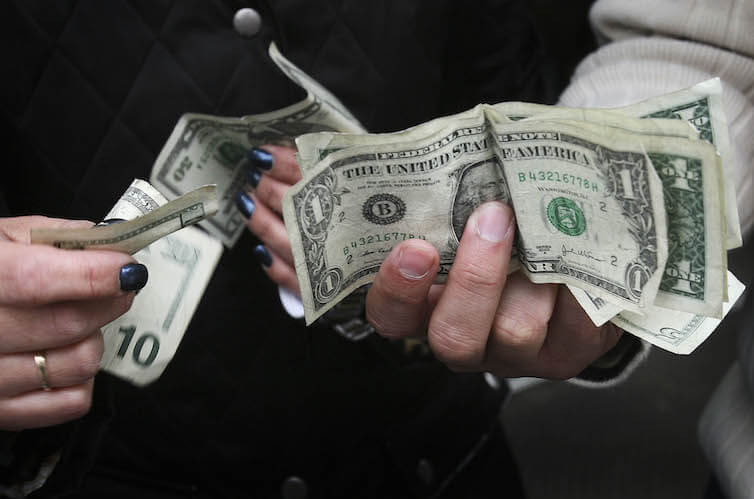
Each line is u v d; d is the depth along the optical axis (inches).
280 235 46.9
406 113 53.9
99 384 42.1
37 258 32.2
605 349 46.4
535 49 60.0
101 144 46.5
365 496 58.7
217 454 54.3
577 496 111.1
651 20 52.2
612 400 124.6
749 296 56.7
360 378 56.0
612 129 34.9
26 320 33.4
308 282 40.8
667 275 39.2
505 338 43.0
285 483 56.7
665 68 50.4
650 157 35.9
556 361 47.2
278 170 45.8
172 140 45.1
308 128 44.9
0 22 43.0
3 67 43.7
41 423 36.5
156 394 51.4
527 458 116.9
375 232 42.4
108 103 46.1
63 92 45.1
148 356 39.4
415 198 41.0
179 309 40.1
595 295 39.8
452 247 42.6
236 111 48.7
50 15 43.8
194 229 41.4
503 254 39.9
